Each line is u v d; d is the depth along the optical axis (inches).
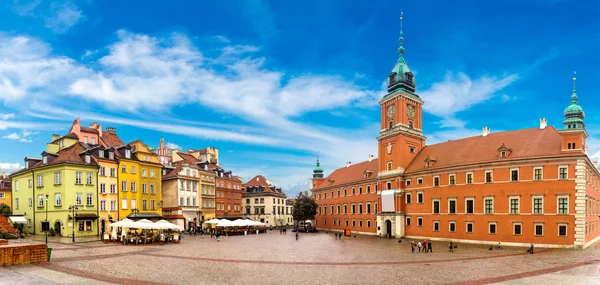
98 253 1686.8
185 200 3636.8
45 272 1125.7
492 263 1486.2
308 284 1056.2
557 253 1841.8
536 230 2223.2
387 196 3289.9
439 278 1153.4
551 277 1147.9
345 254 1798.7
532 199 2253.9
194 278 1124.5
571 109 2151.8
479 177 2536.9
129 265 1349.7
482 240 2479.1
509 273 1235.9
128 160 3078.2
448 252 1932.8
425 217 2942.9
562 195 2135.8
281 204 5856.3
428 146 3366.1
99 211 2785.4
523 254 1827.0
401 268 1352.1
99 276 1112.2
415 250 2016.5
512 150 2452.0
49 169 2696.9
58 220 2603.3
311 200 4276.6
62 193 2598.4
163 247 2044.8
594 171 2420.0
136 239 2194.9
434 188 2876.5
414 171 3070.9
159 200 3371.1
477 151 2719.0
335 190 4434.1
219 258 1588.3
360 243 2524.6
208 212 3976.4
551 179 2187.5
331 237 3161.9
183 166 3659.0
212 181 4109.3
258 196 5639.8
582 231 2053.4
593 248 2041.1
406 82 3440.0
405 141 3297.2
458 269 1333.7
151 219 2770.7
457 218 2662.4
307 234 3614.7
